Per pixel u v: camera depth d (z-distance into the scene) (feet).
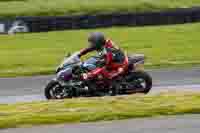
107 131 85.66
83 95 134.82
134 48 232.94
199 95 108.47
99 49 135.23
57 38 258.98
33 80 171.42
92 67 134.31
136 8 320.29
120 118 92.63
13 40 256.52
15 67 199.00
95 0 336.70
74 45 243.40
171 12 285.84
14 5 320.09
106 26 278.87
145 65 192.85
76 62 134.00
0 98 142.92
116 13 280.51
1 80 172.04
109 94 136.26
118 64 134.82
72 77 132.77
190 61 200.44
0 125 88.33
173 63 196.34
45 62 207.72
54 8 311.88
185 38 252.01
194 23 288.10
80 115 93.20
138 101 103.09
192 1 346.33
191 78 166.20
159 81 162.40
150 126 88.12
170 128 86.94
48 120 90.79
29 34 270.05
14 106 103.35
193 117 92.89
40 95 146.72
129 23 282.15
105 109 96.73
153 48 231.50
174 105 98.43
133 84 135.23
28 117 92.22
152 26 283.38
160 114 94.68
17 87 159.63
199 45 235.61
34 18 270.87
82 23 275.59
